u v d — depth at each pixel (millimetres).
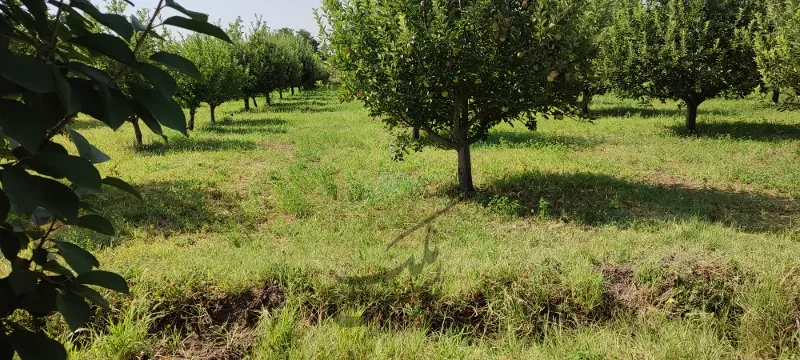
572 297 3947
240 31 26547
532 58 6699
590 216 6547
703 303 3869
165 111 1011
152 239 5832
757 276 3910
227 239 5875
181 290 3885
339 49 7266
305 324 3705
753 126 13578
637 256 4391
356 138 13383
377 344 3352
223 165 9969
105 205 6859
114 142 12742
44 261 1230
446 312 3902
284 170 9531
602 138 12492
